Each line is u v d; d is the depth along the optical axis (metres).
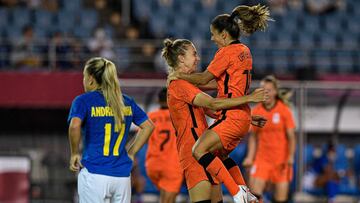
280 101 42.06
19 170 51.03
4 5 72.62
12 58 61.75
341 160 55.34
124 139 27.64
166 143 38.78
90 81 27.67
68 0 74.44
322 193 52.78
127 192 27.48
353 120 54.03
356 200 54.59
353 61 69.25
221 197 28.62
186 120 27.50
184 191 50.78
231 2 76.25
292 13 75.62
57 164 54.22
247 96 26.16
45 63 61.97
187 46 27.72
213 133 26.50
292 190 51.16
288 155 42.00
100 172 26.94
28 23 71.25
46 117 56.41
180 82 27.31
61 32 69.69
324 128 53.69
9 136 56.34
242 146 52.12
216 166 26.48
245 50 27.09
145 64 65.75
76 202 52.34
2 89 55.44
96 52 62.72
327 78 58.06
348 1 77.81
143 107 52.03
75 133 26.98
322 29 75.19
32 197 52.25
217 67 26.83
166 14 74.69
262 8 27.31
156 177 39.25
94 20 72.44
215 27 27.33
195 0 76.50
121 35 71.62
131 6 74.94
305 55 68.81
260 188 42.06
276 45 69.19
